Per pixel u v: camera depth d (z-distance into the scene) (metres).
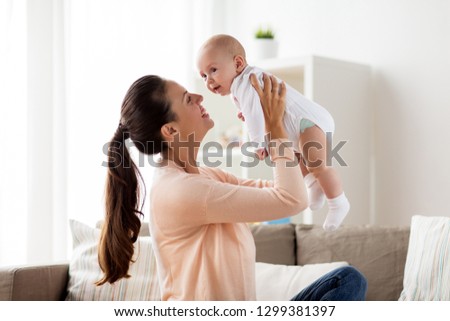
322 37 4.03
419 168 3.56
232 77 2.09
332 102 3.52
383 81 3.72
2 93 3.44
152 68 4.13
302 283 2.78
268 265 2.96
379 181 3.75
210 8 4.50
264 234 3.17
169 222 1.87
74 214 3.81
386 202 3.73
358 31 3.84
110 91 3.94
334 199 2.13
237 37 4.55
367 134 3.75
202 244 1.84
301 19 4.15
